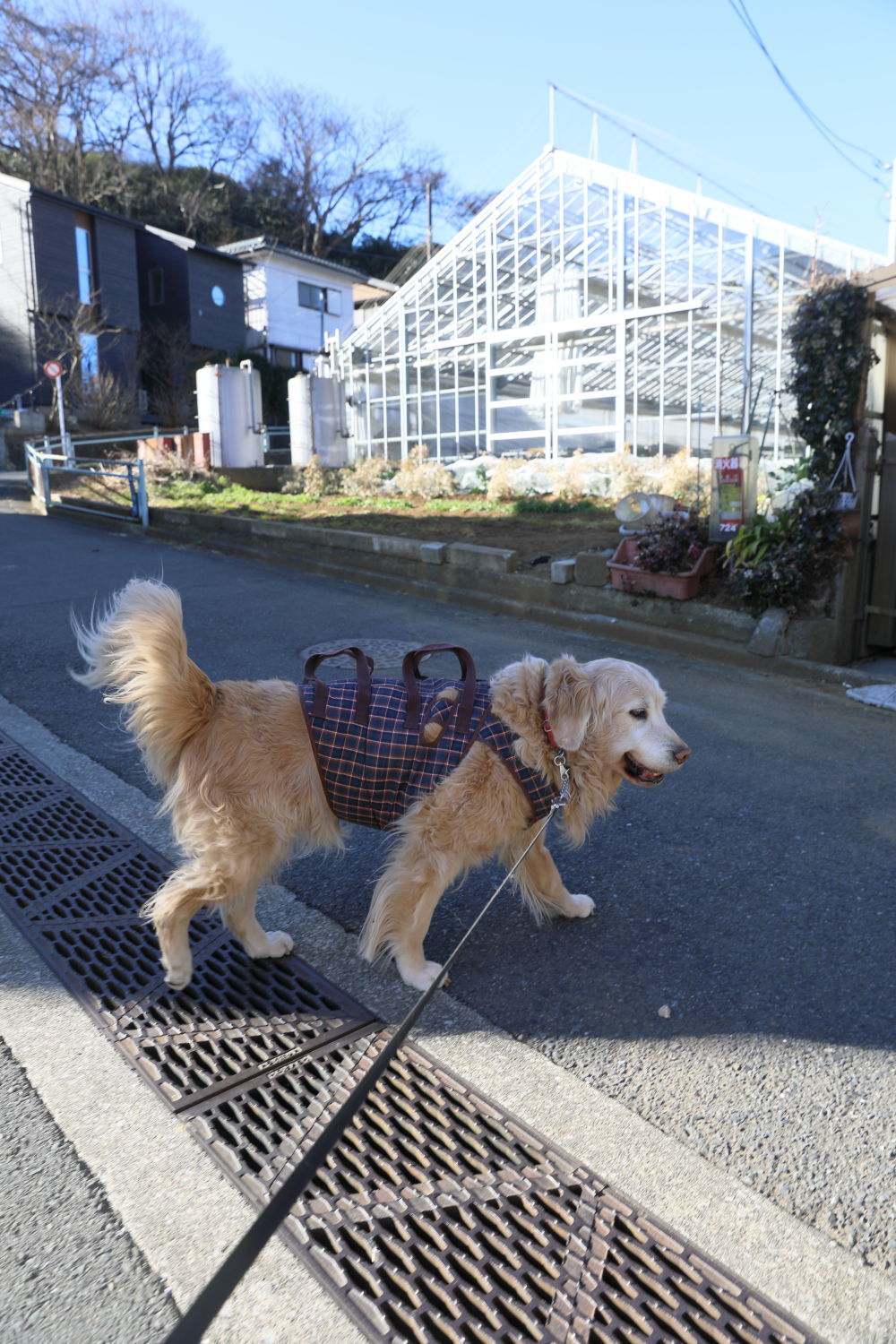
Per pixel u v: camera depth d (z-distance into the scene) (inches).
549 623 344.2
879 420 309.7
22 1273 74.8
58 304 1087.6
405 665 121.2
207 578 393.7
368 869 154.9
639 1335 72.9
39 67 1588.3
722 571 322.3
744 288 584.4
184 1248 77.9
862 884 149.1
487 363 725.3
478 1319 73.4
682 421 641.0
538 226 678.5
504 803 118.0
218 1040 107.5
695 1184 88.0
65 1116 93.7
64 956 123.8
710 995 118.6
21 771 184.1
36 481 629.6
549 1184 87.5
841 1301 75.7
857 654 311.0
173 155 1871.3
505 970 124.6
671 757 118.1
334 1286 75.4
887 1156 91.7
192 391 1182.9
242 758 113.6
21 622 301.1
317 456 676.1
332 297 1465.3
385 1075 102.4
